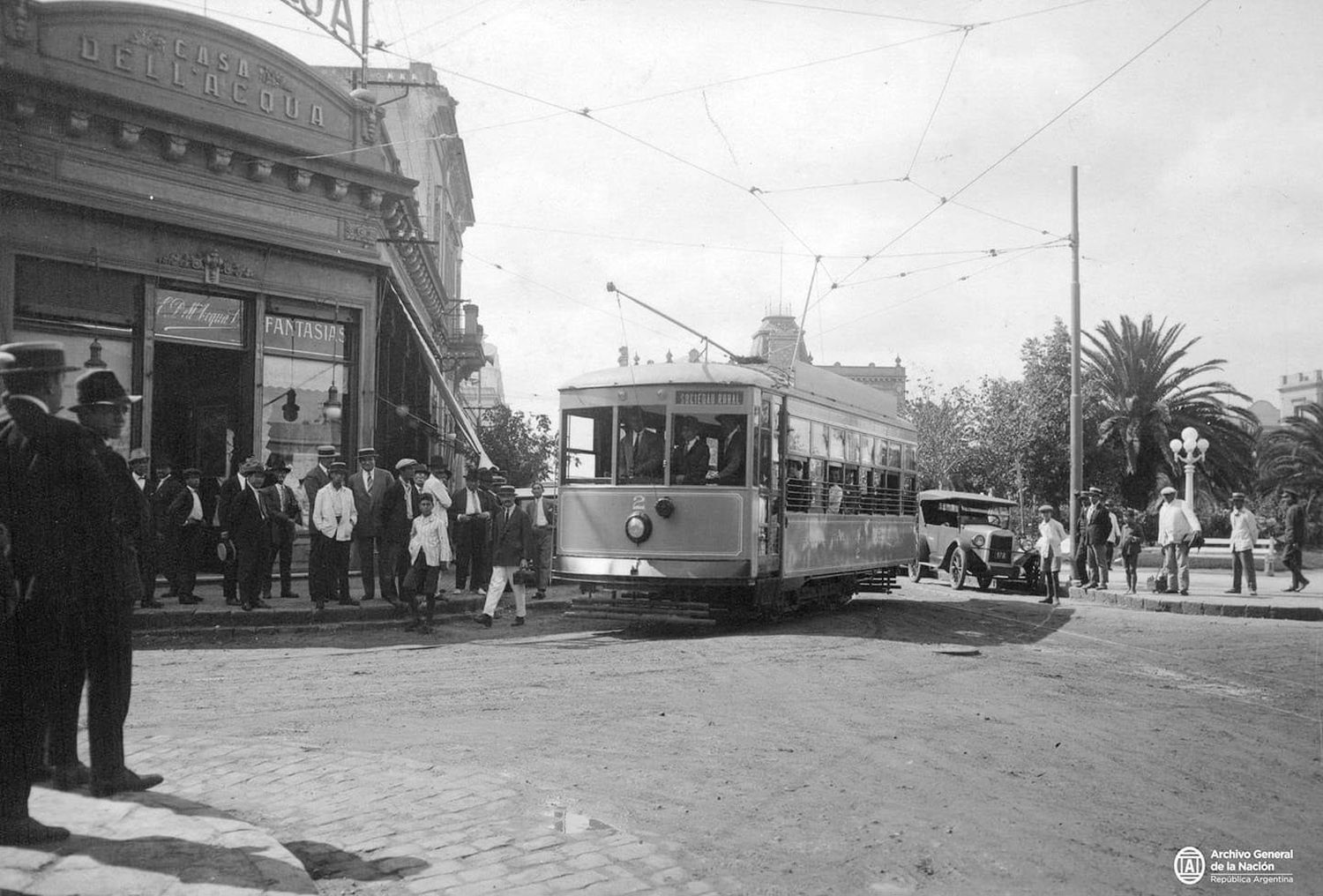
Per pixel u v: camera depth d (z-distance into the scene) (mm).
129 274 16391
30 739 4668
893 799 6035
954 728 8039
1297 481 39469
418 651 11859
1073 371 25719
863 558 18203
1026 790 6285
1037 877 4797
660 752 7070
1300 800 6219
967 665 11383
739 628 14641
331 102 19078
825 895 4527
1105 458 40875
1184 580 21312
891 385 72812
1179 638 14648
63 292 15672
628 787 6184
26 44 15086
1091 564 24453
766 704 8844
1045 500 41312
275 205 18188
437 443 28422
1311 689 10445
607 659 11328
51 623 5059
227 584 14750
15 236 15078
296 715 8211
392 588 14852
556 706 8680
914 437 21719
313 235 18750
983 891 4613
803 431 15516
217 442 18297
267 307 18188
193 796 5582
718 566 13664
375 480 15430
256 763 6316
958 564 26312
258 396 17969
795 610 17391
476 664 10898
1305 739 7992
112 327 16250
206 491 18297
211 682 9727
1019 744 7520
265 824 5191
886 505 19672
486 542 17797
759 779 6434
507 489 18453
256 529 13867
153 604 13898
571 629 14398
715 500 13719
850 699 9133
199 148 17078
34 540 4980
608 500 14172
